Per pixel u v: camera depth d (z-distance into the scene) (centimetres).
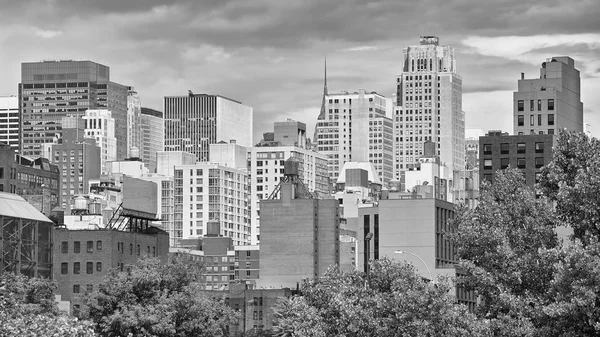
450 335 15938
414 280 17062
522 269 15988
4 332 13138
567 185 16125
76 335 13612
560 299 14950
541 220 16538
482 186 17288
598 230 15812
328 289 18000
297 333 17175
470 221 16750
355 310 16575
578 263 14812
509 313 15488
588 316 14638
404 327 16262
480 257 16400
